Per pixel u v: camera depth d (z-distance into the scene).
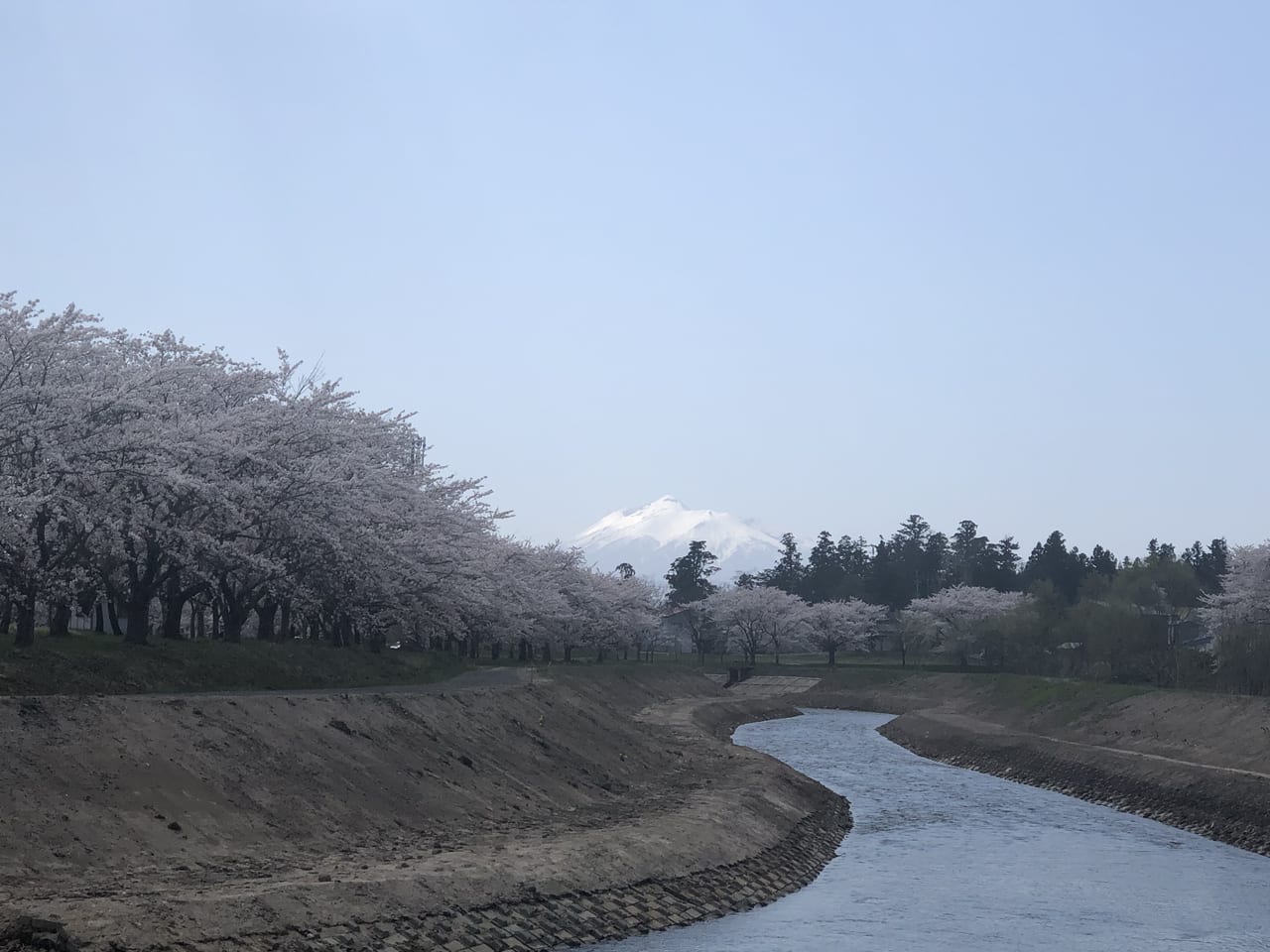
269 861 27.22
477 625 82.88
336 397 53.53
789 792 51.81
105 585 49.78
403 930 24.48
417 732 41.31
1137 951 30.58
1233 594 94.50
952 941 30.98
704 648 184.38
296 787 32.06
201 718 32.62
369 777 35.22
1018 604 141.12
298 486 48.88
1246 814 49.34
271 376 52.81
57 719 28.50
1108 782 61.03
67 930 19.83
